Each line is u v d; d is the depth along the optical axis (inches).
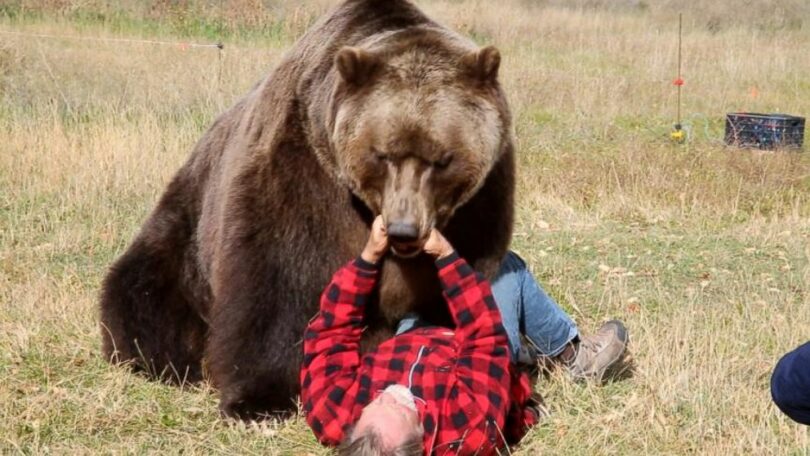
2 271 272.8
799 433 180.4
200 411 192.9
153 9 797.9
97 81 515.8
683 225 340.8
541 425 188.7
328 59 185.6
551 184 384.8
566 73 670.5
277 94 191.9
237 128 209.3
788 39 916.0
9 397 191.8
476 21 895.7
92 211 332.5
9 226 312.5
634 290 263.9
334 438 167.6
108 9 796.0
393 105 169.0
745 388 200.4
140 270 215.0
